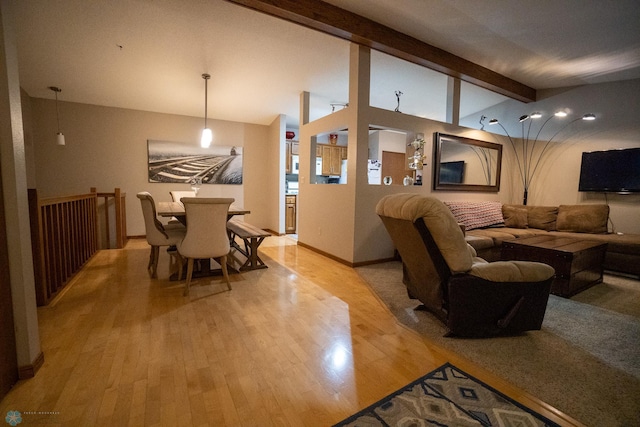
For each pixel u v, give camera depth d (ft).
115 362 5.10
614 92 13.23
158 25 9.11
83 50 10.43
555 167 15.25
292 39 10.05
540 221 14.08
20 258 4.53
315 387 4.56
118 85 13.50
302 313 7.31
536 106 15.71
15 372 4.52
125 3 8.09
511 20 8.94
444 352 5.60
